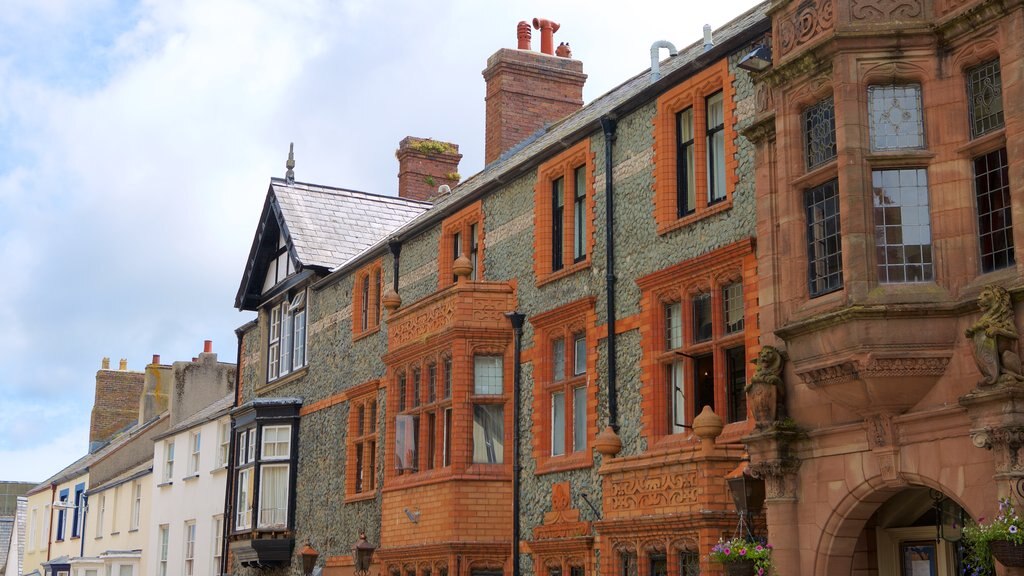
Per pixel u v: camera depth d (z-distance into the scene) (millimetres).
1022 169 10633
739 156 15305
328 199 29547
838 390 11734
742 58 15445
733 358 15203
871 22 11977
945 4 11773
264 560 26766
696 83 16250
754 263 14664
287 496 27156
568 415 18094
